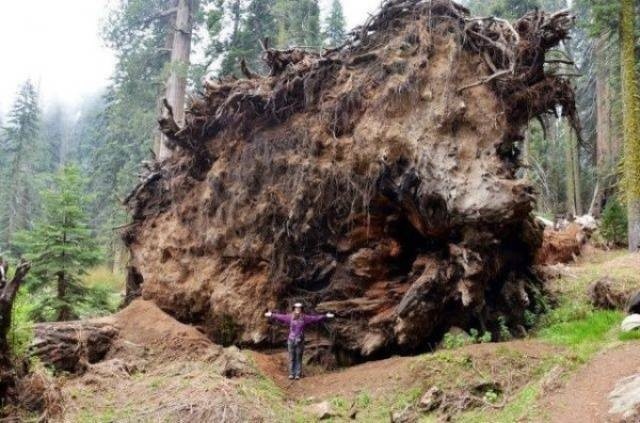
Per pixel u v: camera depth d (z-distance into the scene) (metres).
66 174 14.71
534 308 11.40
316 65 11.62
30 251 14.05
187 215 13.44
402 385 8.20
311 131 11.32
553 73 10.77
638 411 5.39
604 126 26.00
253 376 9.39
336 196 10.86
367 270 10.73
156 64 23.48
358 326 10.67
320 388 9.29
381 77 10.73
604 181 25.30
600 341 8.29
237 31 23.20
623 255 17.52
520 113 10.31
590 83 30.44
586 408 5.99
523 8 26.34
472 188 9.32
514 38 9.85
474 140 9.74
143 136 24.11
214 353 10.42
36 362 8.28
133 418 7.50
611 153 25.66
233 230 12.13
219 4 22.08
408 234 10.80
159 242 13.84
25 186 40.66
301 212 11.07
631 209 17.52
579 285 12.54
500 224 9.30
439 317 9.94
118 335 11.60
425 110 10.03
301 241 11.20
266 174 11.81
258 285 11.64
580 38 33.25
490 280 10.41
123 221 24.88
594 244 20.16
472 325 10.23
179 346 11.02
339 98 11.06
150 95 23.48
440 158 9.61
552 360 7.68
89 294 14.33
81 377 9.60
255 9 24.09
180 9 20.56
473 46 10.37
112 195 26.45
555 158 34.34
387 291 10.66
